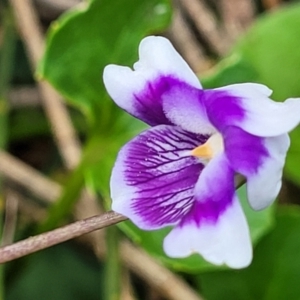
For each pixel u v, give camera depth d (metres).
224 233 0.08
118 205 0.08
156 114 0.08
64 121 0.12
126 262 0.12
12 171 0.12
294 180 0.12
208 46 0.13
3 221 0.12
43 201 0.12
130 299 0.11
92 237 0.12
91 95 0.11
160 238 0.10
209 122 0.08
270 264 0.11
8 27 0.12
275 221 0.11
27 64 0.13
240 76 0.11
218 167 0.08
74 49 0.11
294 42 0.12
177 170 0.08
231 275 0.11
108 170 0.11
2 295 0.11
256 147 0.08
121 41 0.11
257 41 0.12
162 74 0.08
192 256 0.10
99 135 0.11
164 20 0.11
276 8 0.13
